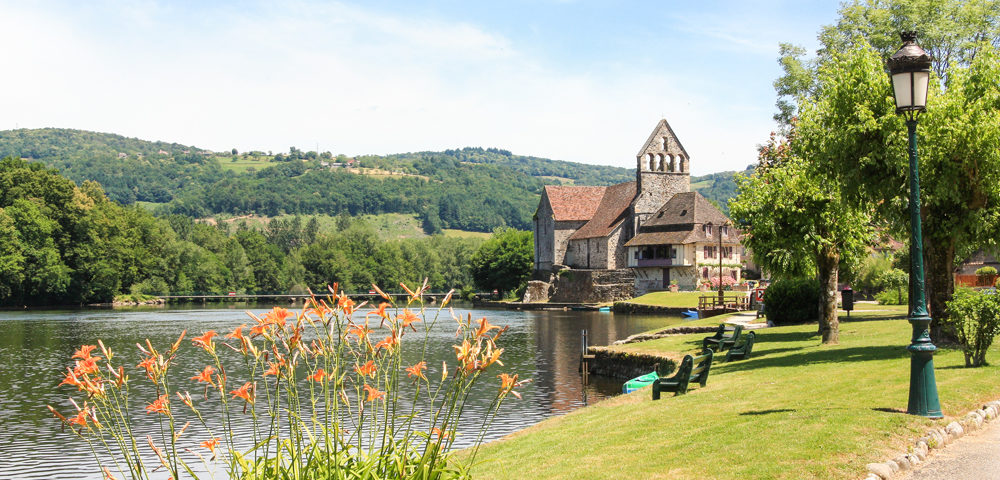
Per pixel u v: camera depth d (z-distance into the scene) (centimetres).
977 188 2255
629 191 11975
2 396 3266
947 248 2370
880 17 4922
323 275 18038
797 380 1891
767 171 3095
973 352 1884
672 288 10350
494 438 2247
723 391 1858
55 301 12469
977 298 1872
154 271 14912
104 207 14012
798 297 4194
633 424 1534
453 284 19738
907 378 1733
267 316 768
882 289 6338
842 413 1362
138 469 767
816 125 2581
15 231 11475
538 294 11900
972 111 2194
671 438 1321
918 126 2180
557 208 12731
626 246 11412
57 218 12306
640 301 9412
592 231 12088
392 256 19462
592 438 1438
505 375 817
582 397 3016
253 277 17575
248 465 792
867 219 2898
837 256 2844
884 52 4822
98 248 12600
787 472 1028
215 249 18600
